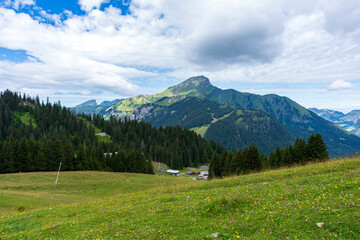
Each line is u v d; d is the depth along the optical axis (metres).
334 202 11.98
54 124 193.88
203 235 11.52
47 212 23.38
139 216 16.81
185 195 21.62
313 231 9.86
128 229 14.32
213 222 13.24
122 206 21.31
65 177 65.50
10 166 78.12
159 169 143.12
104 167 92.44
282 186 18.31
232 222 12.52
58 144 84.38
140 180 70.38
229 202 15.55
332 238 9.03
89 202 27.66
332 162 25.98
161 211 17.28
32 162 81.38
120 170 93.69
